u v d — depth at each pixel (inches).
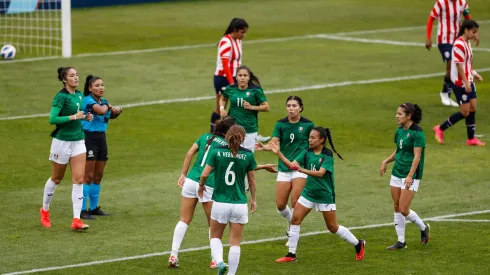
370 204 2070.6
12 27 4995.1
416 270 1581.0
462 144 2674.7
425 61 4050.2
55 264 1625.2
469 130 2650.1
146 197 2130.9
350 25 5280.5
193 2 6530.5
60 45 4495.6
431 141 2709.2
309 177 1622.8
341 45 4527.6
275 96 3312.0
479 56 4146.2
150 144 2655.0
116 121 2925.7
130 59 4106.8
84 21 5502.0
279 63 4001.0
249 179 1546.5
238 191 1512.1
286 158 1753.2
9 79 3570.4
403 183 1696.6
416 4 6299.2
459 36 2610.7
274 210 2034.9
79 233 1843.0
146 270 1589.6
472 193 2151.8
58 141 1845.5
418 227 1765.5
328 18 5600.4
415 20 5502.0
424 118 2994.6
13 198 2113.7
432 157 2517.2
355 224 1909.4
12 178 2288.4
